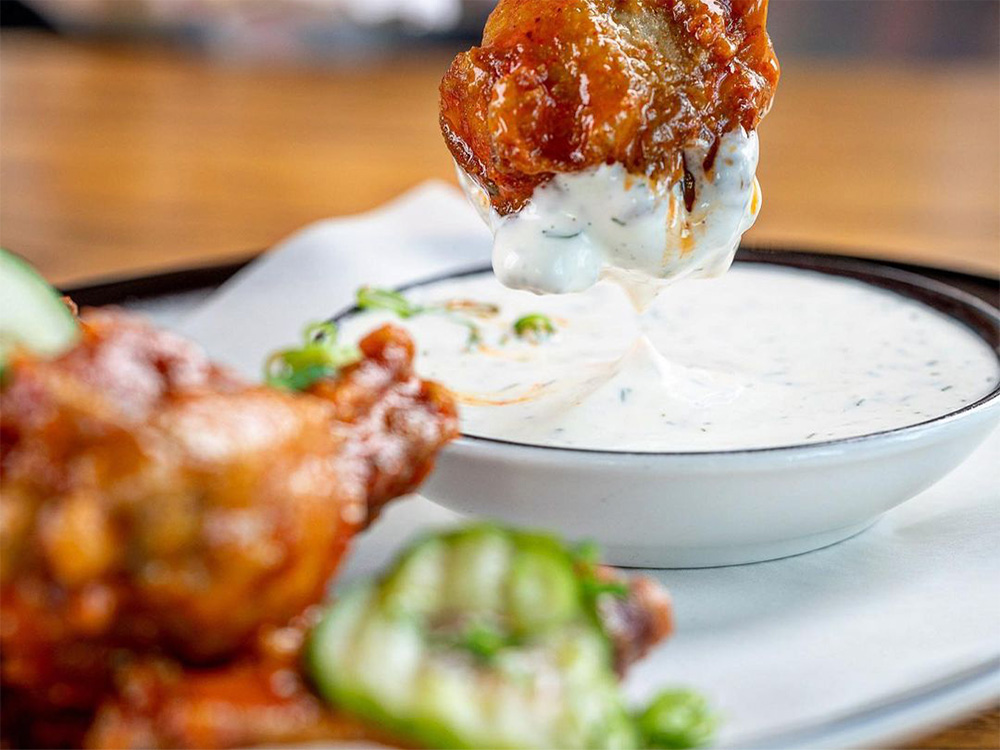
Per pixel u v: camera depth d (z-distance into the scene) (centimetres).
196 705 11
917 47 74
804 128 55
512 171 17
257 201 44
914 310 23
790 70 67
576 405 19
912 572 18
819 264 25
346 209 43
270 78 63
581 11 17
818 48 75
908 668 15
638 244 17
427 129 54
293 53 72
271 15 73
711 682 15
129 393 11
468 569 12
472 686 11
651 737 12
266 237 40
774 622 16
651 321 23
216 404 12
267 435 11
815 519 17
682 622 16
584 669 11
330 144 52
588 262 17
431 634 12
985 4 73
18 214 42
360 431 13
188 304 29
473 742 11
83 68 64
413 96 60
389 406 14
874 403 19
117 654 12
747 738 13
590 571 12
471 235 32
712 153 17
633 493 16
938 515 19
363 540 19
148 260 38
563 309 23
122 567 11
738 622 16
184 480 11
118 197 44
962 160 50
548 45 17
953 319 22
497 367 21
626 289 19
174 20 72
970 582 17
